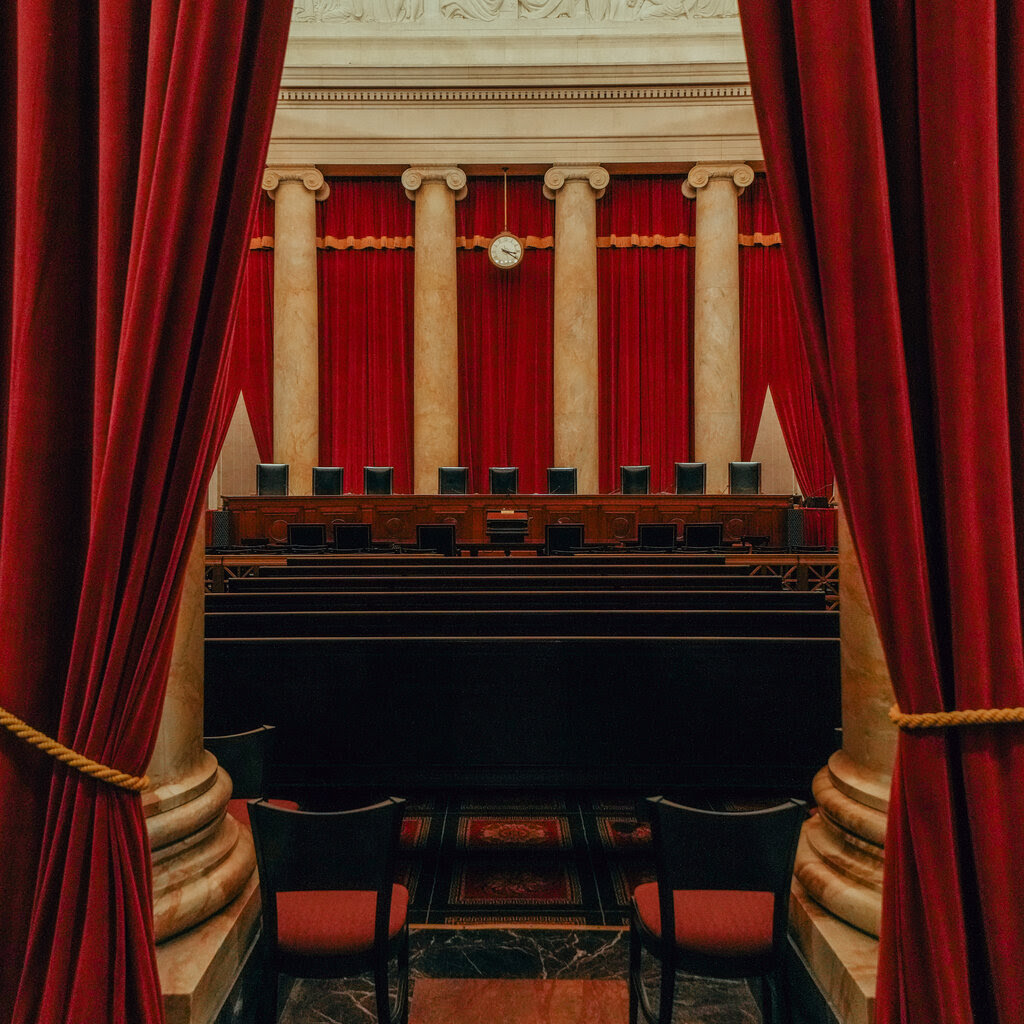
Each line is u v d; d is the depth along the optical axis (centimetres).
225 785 213
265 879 179
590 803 370
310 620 380
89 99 174
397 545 853
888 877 160
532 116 1029
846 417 157
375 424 1073
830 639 347
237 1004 196
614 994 231
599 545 866
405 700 352
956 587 154
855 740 205
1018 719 152
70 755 159
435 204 1038
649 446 1070
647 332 1073
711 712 350
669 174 1070
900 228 162
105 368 165
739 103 1017
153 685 162
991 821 153
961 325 153
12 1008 165
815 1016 193
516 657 352
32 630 168
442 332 1040
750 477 964
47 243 169
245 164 167
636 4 1002
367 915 195
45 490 170
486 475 1077
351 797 368
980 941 156
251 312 1054
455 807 365
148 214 160
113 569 160
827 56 156
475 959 247
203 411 164
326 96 1021
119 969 156
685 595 424
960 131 154
